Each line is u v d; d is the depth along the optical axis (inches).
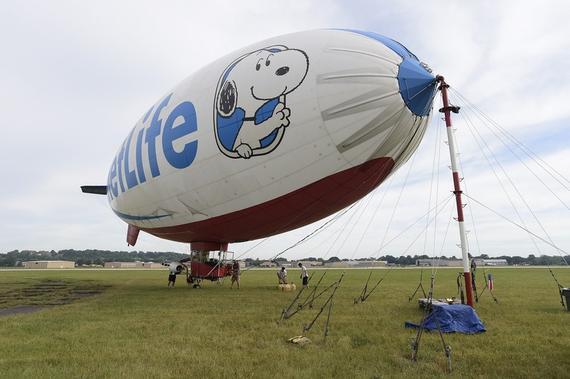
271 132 740.7
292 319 669.3
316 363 409.1
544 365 403.2
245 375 374.0
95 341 514.3
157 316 713.6
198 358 428.5
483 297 1031.6
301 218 889.5
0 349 474.6
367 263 6200.8
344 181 760.3
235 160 798.5
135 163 1069.1
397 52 718.5
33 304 953.5
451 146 713.0
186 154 879.7
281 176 768.9
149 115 1075.9
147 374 374.3
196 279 1248.2
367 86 674.8
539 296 1042.1
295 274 2726.4
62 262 7490.2
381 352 453.7
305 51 740.0
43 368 393.1
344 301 922.1
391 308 799.1
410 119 707.4
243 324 628.4
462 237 682.8
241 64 817.5
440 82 714.8
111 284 1704.0
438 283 1584.6
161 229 1130.7
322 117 696.4
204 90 876.0
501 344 492.4
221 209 896.9
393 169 812.6
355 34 748.6
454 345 486.3
